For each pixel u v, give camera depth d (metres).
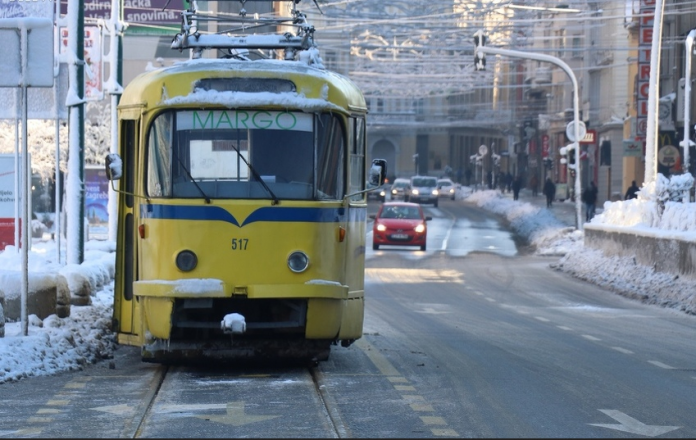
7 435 16.47
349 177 23.11
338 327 22.86
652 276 48.31
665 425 17.73
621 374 23.59
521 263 68.00
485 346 28.36
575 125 80.69
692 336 32.03
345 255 22.98
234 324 21.67
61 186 79.69
